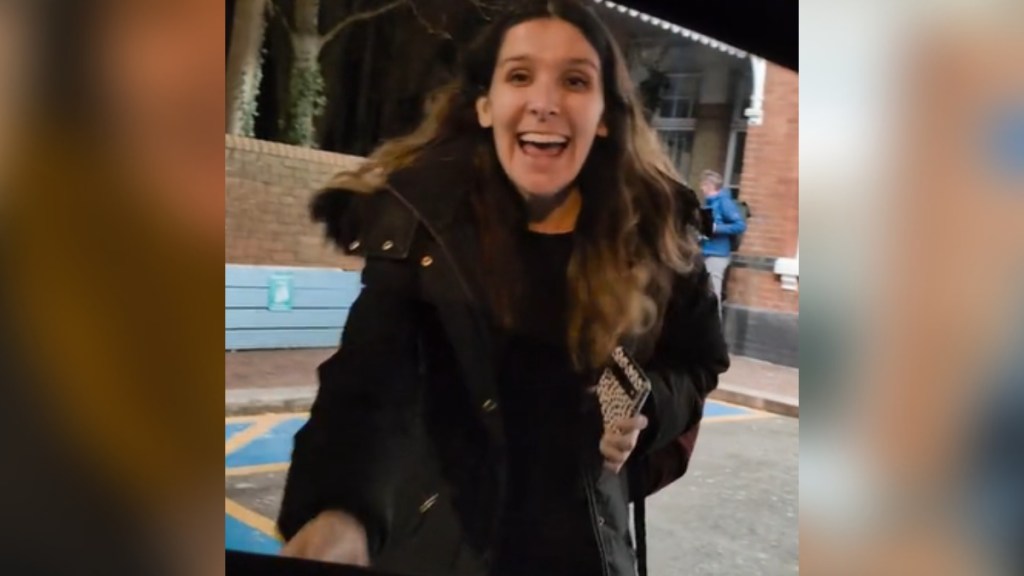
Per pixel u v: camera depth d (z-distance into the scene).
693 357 1.41
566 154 1.33
